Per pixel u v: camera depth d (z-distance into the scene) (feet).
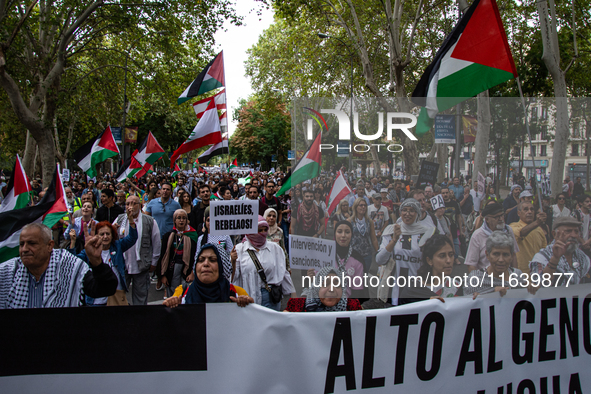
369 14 74.84
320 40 89.04
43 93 60.49
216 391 9.84
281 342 10.02
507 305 10.62
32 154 81.97
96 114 95.35
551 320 10.78
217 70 34.14
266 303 15.38
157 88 73.97
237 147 221.25
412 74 92.38
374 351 10.23
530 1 61.41
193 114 140.77
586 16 58.90
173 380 9.77
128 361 9.65
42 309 9.46
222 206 12.82
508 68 12.48
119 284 17.65
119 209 26.84
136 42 71.61
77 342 9.54
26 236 10.30
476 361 10.55
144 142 47.80
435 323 10.41
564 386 10.91
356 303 10.48
